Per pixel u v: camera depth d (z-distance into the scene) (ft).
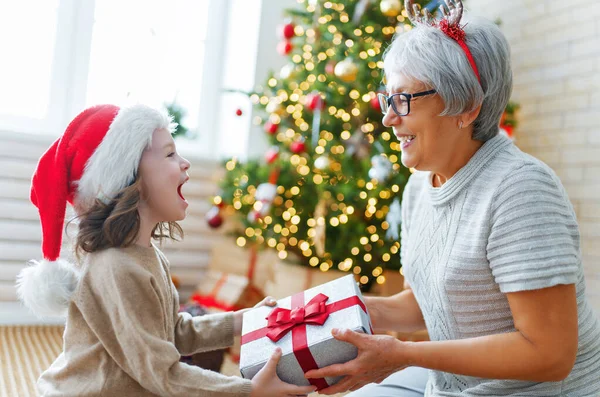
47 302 3.69
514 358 3.28
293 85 9.53
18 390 6.51
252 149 11.41
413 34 3.75
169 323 3.97
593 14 8.60
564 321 3.24
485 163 3.70
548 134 9.32
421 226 4.15
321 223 8.39
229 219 11.28
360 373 3.43
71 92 10.46
